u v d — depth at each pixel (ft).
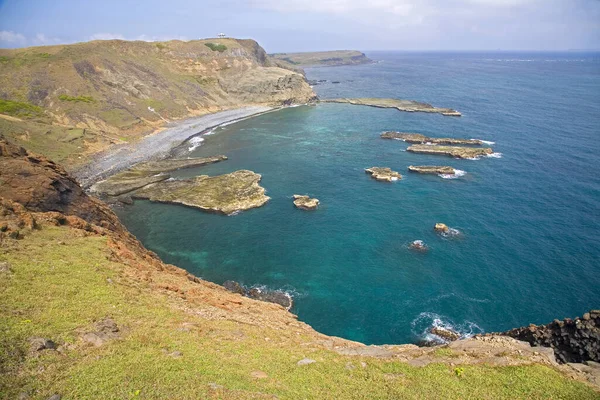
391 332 134.92
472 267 169.99
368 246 188.96
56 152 285.43
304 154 332.60
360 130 409.90
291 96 564.30
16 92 348.59
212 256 181.88
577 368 69.62
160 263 131.95
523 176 270.05
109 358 58.23
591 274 161.48
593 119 416.26
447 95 609.83
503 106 506.89
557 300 147.54
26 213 109.81
